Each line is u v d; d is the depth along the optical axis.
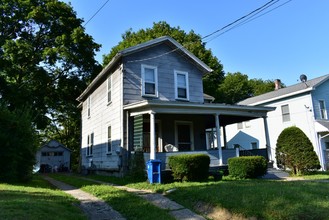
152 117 12.74
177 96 16.33
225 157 14.32
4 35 23.39
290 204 6.05
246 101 28.30
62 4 25.02
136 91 15.04
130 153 14.15
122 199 8.15
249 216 5.88
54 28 24.77
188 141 16.78
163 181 11.60
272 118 24.72
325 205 5.90
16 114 13.67
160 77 16.00
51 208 6.04
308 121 21.81
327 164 20.91
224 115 15.32
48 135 43.34
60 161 36.00
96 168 18.59
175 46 16.70
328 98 22.88
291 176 14.09
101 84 18.62
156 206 7.32
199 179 11.58
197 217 6.38
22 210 5.41
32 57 23.23
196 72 17.47
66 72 26.47
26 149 13.04
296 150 14.77
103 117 17.73
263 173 12.95
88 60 25.62
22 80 23.69
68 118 37.75
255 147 26.03
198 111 13.82
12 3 23.17
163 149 15.70
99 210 7.23
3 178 12.03
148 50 15.93
